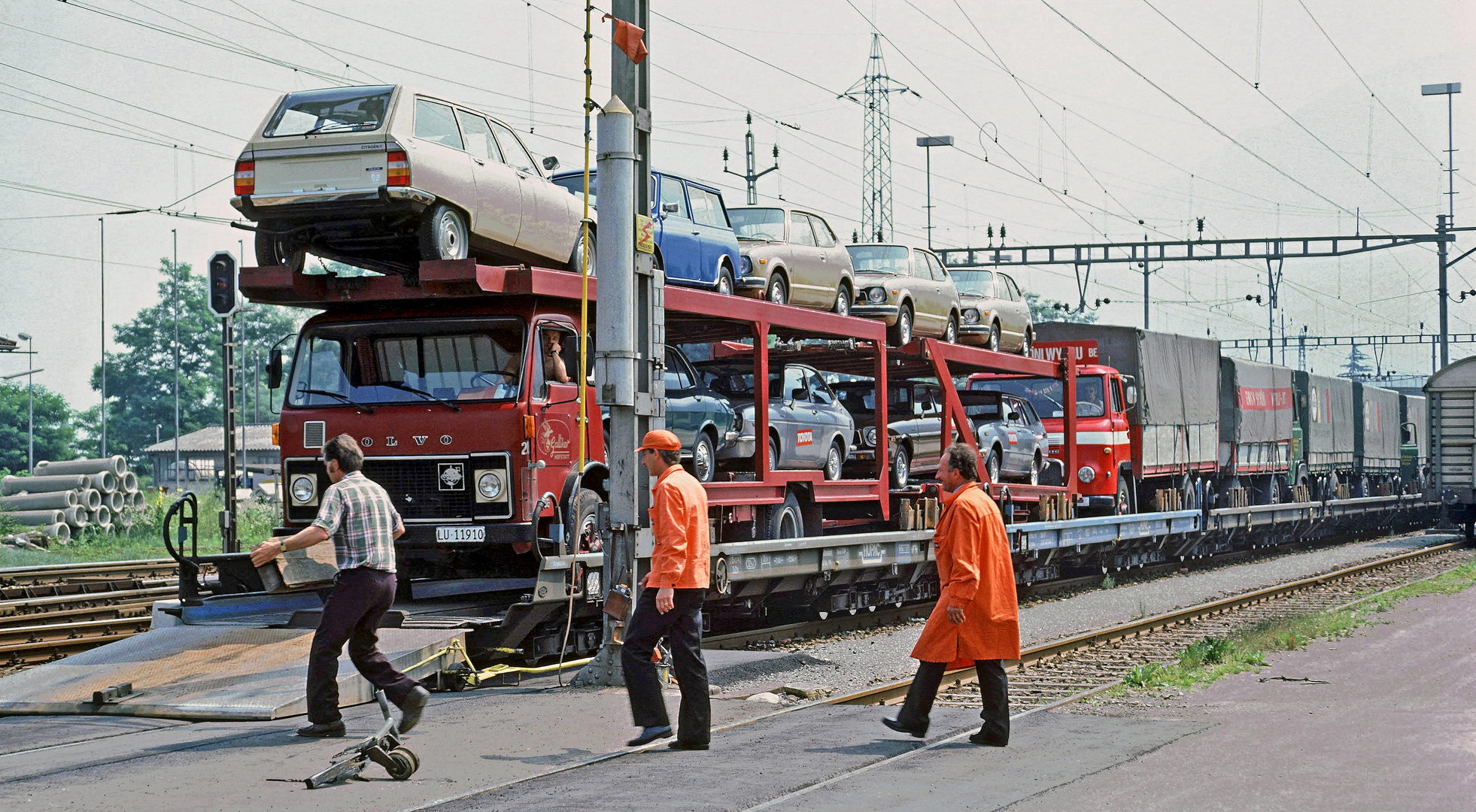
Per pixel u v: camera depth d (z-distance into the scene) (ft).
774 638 51.52
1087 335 91.09
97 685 33.32
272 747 27.84
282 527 40.81
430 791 24.00
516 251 41.73
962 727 30.68
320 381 40.93
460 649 36.47
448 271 37.40
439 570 43.27
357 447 28.40
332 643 28.12
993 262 189.26
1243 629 53.06
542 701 33.83
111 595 58.70
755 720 31.78
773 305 50.03
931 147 185.68
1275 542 111.96
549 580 38.04
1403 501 142.20
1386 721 30.42
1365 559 96.89
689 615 28.04
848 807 22.66
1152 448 91.40
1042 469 76.33
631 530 36.04
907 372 68.44
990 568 27.91
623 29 36.09
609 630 36.73
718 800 23.21
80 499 116.88
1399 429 163.53
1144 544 85.05
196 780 24.80
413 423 39.55
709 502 45.55
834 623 55.52
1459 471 112.88
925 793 23.58
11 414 372.17
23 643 46.24
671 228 48.21
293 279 39.22
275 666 33.78
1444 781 23.98
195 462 302.66
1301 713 31.94
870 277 63.87
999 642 27.91
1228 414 107.34
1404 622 53.42
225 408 62.49
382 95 38.17
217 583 41.34
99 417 406.41
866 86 168.25
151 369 404.77
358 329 40.78
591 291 41.47
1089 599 69.46
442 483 39.29
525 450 38.88
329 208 37.68
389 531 28.45
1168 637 52.47
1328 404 135.13
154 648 35.86
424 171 37.63
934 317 66.39
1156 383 92.89
